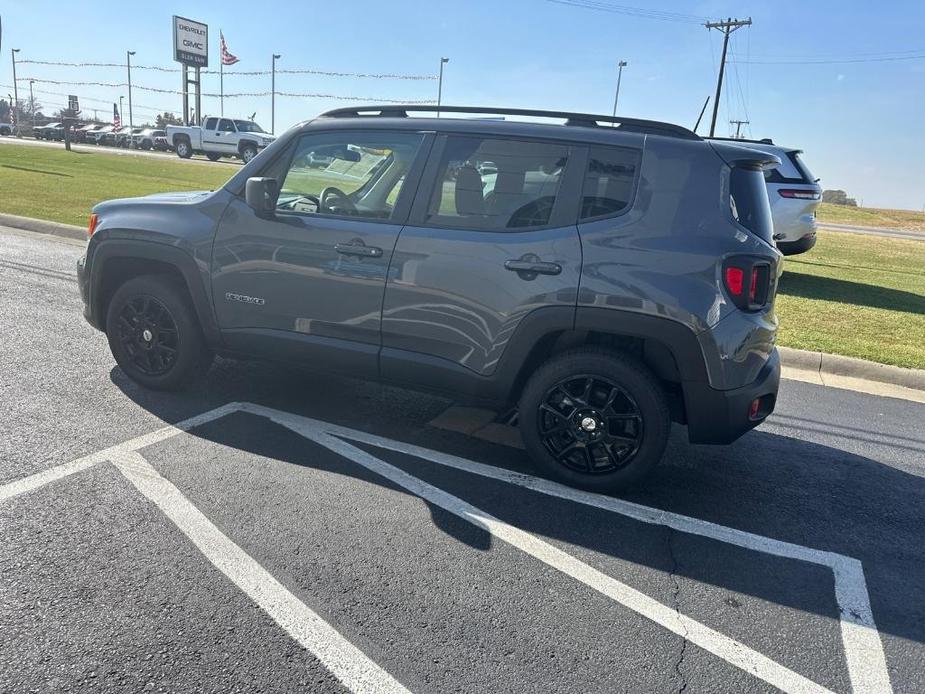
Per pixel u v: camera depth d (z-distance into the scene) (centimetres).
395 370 406
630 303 353
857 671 259
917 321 881
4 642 242
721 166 362
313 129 431
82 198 1418
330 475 381
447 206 392
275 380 520
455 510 355
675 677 249
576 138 376
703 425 363
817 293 1061
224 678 233
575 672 248
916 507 400
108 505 333
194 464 381
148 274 474
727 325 349
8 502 329
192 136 3434
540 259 366
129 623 255
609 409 373
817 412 553
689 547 339
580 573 309
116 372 512
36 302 691
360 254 399
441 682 239
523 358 377
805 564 332
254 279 427
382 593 284
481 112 400
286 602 273
